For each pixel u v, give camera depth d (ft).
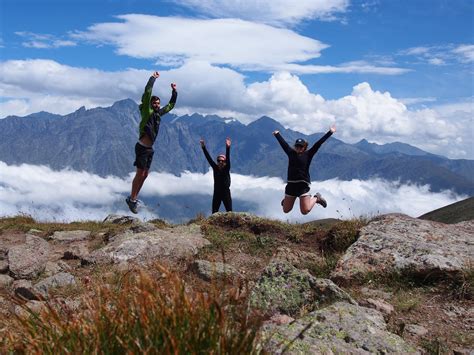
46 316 11.85
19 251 35.53
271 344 15.03
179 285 11.32
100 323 10.93
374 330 17.39
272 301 22.33
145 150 38.70
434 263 26.94
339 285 28.27
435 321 22.15
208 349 9.98
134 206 39.01
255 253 38.58
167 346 9.70
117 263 34.42
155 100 38.70
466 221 39.19
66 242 47.14
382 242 31.48
